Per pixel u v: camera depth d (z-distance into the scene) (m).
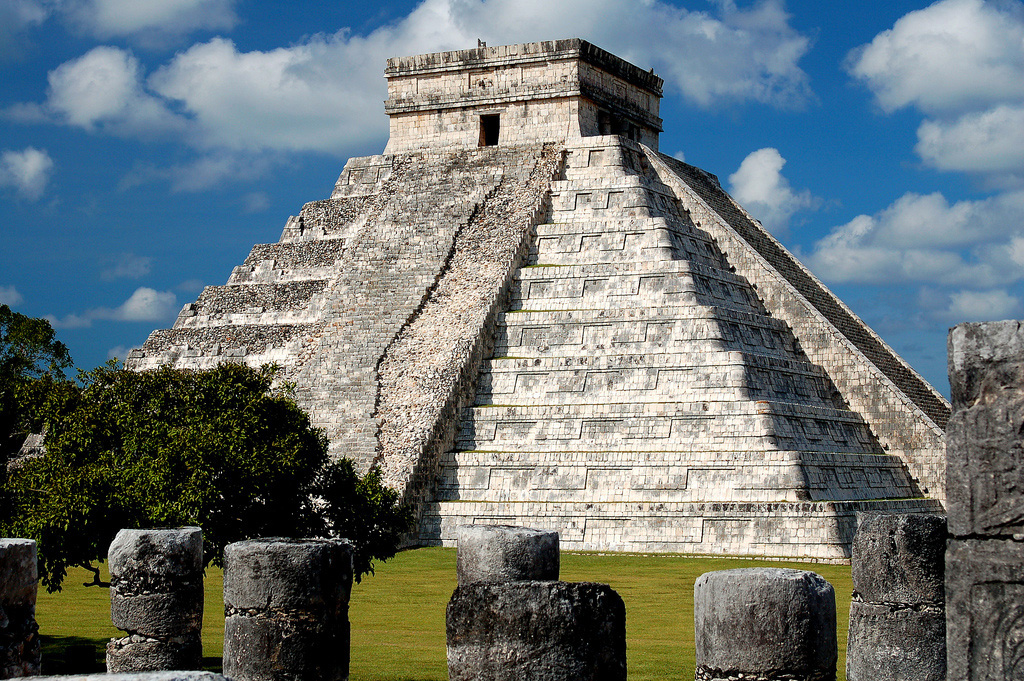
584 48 72.00
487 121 76.31
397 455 58.62
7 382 42.75
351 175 78.81
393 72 76.19
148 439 38.03
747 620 16.39
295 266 77.00
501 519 58.06
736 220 74.88
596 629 14.41
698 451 57.31
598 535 56.66
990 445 13.67
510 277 66.38
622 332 62.47
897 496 62.09
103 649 32.69
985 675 13.55
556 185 69.69
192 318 76.94
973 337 13.84
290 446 40.12
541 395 62.22
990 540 13.66
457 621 14.63
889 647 18.84
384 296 68.00
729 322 62.03
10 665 17.47
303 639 19.88
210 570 49.94
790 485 55.16
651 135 80.31
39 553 35.78
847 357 65.88
